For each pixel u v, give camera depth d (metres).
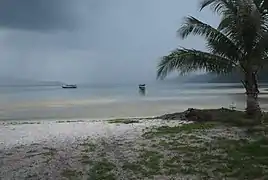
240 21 12.09
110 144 9.57
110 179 6.14
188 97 48.25
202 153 8.01
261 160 7.12
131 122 15.65
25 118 21.88
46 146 9.54
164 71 13.68
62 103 37.94
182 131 11.61
